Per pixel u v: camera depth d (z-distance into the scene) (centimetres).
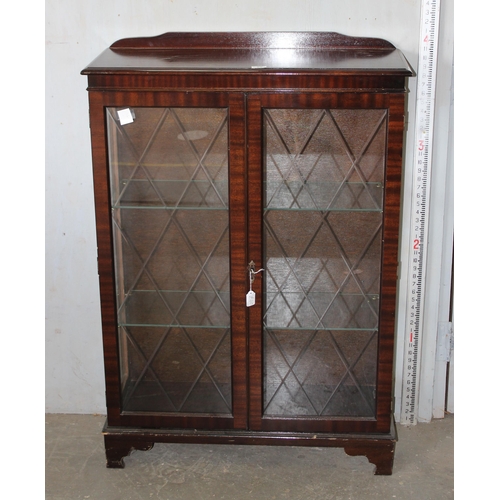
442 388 286
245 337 234
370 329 234
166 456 263
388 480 248
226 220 225
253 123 212
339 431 242
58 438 275
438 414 288
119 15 249
